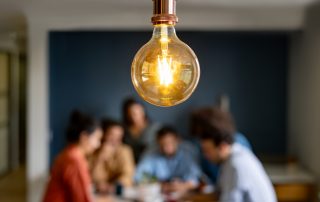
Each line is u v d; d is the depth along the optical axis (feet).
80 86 17.39
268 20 13.93
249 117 17.66
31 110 14.21
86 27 13.80
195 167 13.67
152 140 15.67
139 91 4.17
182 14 13.80
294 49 16.67
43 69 14.02
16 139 26.32
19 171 25.99
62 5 12.31
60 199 9.64
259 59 17.53
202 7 12.74
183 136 17.66
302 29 14.25
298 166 16.06
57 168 9.71
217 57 17.51
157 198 11.68
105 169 13.29
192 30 14.58
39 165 14.35
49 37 15.33
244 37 17.46
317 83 14.43
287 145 17.65
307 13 13.91
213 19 13.88
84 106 17.43
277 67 17.54
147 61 4.07
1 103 24.58
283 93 17.61
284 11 13.79
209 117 8.63
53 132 17.22
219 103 17.43
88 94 17.46
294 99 16.80
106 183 13.19
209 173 13.80
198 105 17.58
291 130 17.20
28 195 14.35
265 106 17.65
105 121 13.35
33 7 12.41
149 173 13.23
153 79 4.07
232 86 17.58
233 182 8.30
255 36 17.44
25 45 20.18
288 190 14.64
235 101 17.63
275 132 17.70
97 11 13.55
